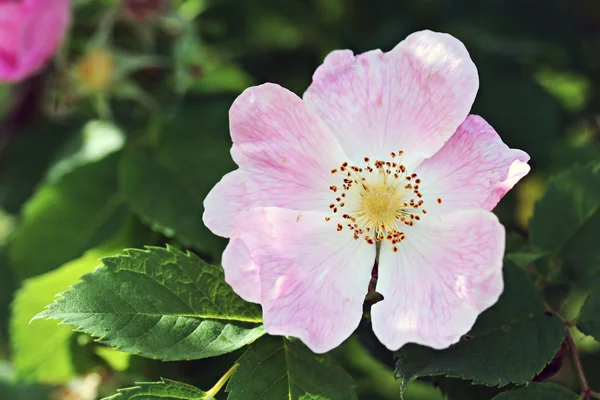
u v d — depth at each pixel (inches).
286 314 14.2
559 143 18.3
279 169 14.6
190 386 14.5
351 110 14.7
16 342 15.9
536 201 15.4
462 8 18.9
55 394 18.1
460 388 14.7
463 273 14.1
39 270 17.2
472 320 13.9
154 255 14.6
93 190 17.4
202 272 14.6
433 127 14.6
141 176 17.0
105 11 17.8
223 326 14.5
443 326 14.0
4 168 18.8
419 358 14.2
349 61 14.7
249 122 14.5
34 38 17.2
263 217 14.5
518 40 18.8
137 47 17.8
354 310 14.4
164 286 14.5
